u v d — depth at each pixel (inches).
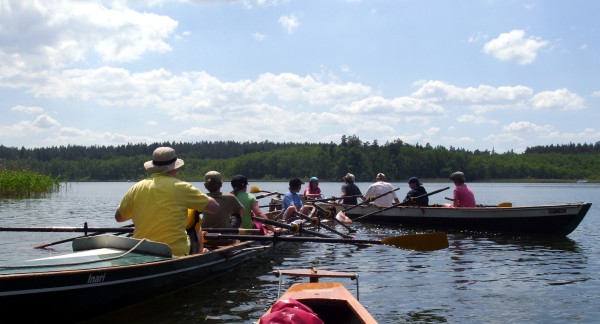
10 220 698.2
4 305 186.2
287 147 5944.9
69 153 6127.0
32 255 409.1
